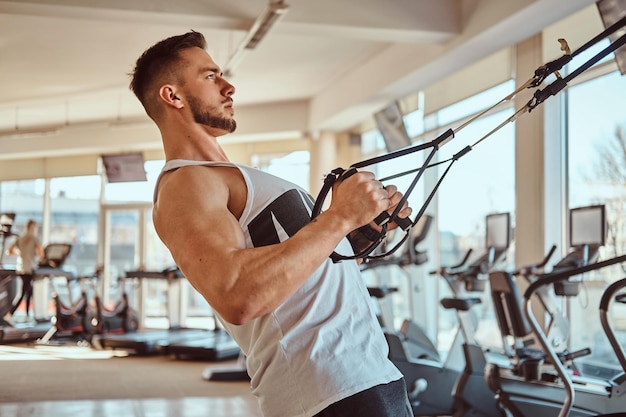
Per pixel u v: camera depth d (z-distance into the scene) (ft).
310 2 22.18
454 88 28.66
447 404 18.89
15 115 41.34
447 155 29.22
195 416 18.10
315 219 3.94
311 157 39.45
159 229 4.33
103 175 46.62
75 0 20.44
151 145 42.60
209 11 21.50
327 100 35.83
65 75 32.63
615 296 11.27
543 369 15.37
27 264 37.32
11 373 26.05
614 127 20.81
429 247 30.63
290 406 4.27
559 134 22.76
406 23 22.63
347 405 4.16
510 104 24.72
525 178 23.40
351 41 28.17
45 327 38.34
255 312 3.75
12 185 49.16
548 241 22.59
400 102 33.50
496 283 15.01
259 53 29.76
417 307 31.12
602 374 20.85
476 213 27.30
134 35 26.91
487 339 26.22
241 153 43.11
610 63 20.66
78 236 47.60
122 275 45.96
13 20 25.13
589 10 20.99
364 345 4.35
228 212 4.17
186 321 43.83
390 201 4.38
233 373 24.40
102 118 42.47
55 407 19.22
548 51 22.47
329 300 4.39
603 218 16.12
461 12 22.88
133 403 19.93
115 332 36.22
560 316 15.88
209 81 4.83
